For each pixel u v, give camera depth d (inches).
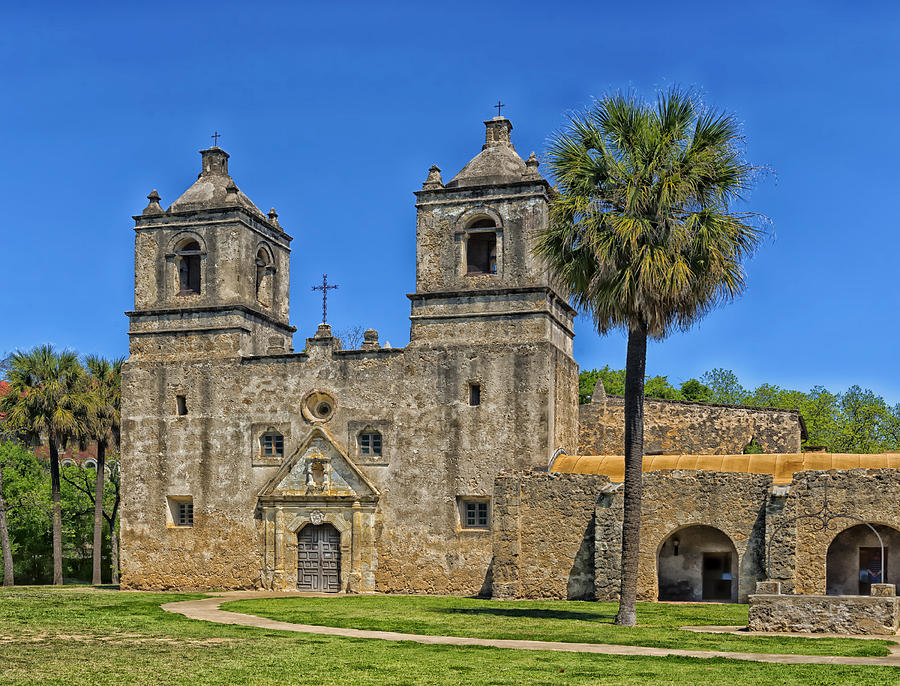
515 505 1448.1
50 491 2500.0
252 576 1632.6
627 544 1109.7
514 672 787.4
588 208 1124.5
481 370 1561.3
